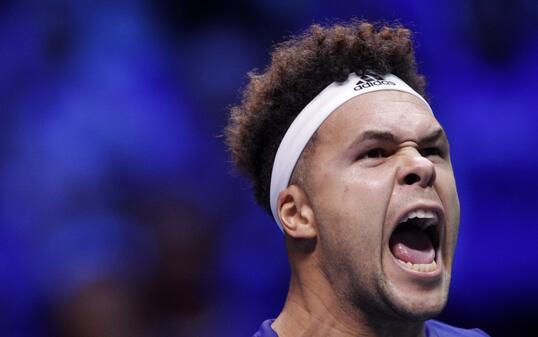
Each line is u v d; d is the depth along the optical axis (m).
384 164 10.64
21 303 21.61
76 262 21.66
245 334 22.77
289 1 27.03
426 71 26.62
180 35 26.70
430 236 10.98
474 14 27.00
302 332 11.20
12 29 25.34
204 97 26.11
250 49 26.88
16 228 22.55
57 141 23.55
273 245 23.77
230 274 23.25
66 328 21.20
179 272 22.53
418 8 26.81
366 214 10.49
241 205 23.97
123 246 22.11
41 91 24.78
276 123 11.57
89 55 25.28
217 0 27.48
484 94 26.64
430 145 10.90
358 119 10.73
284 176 11.27
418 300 10.47
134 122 24.38
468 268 25.11
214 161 24.91
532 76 26.73
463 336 12.27
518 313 25.17
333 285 10.87
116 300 21.50
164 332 21.86
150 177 23.70
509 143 26.05
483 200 25.59
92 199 22.81
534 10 27.12
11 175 23.25
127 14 26.02
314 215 10.93
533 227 25.47
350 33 11.62
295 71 11.42
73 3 25.64
